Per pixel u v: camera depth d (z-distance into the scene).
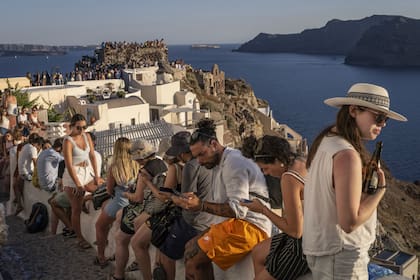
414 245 51.94
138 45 83.31
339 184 3.24
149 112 48.88
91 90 46.25
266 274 4.19
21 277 7.15
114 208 7.13
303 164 4.04
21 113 20.12
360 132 3.40
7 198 12.29
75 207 8.06
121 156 7.04
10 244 8.54
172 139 5.57
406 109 160.00
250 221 4.88
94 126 38.06
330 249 3.46
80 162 8.12
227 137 51.66
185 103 56.38
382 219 54.38
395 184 68.94
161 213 5.71
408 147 104.81
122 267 6.71
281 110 142.62
